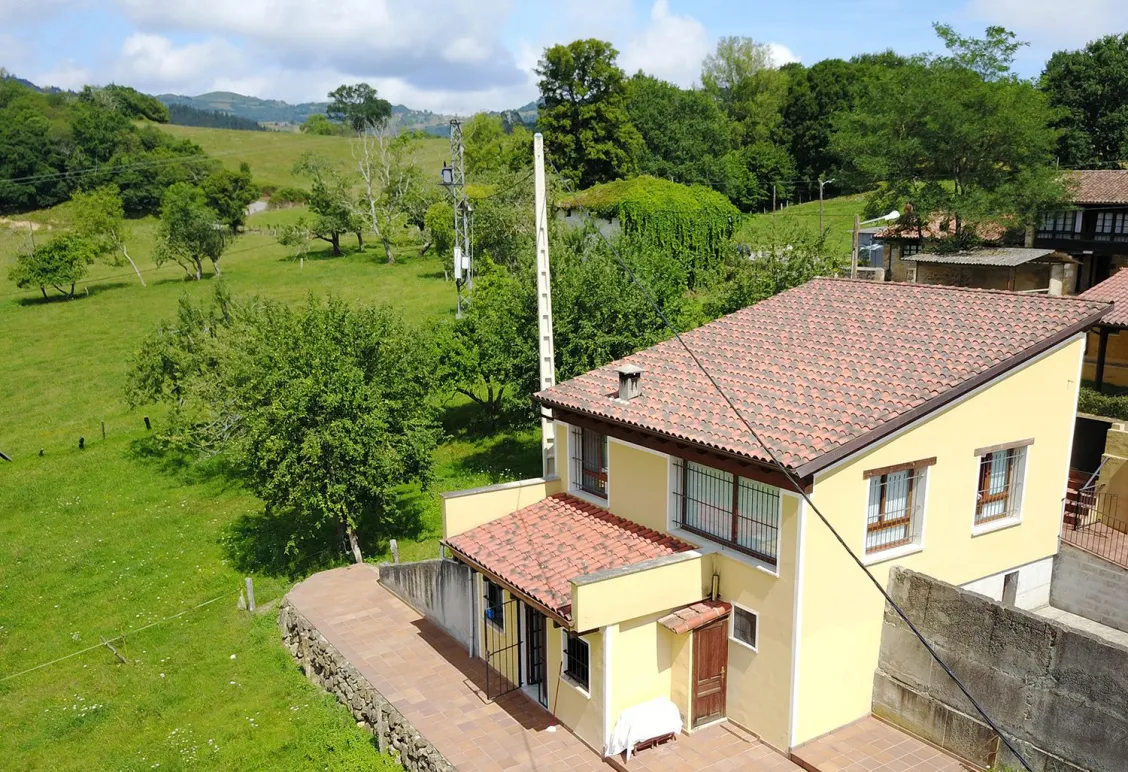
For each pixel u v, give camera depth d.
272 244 85.81
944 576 15.65
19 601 24.97
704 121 86.69
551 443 20.30
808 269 29.56
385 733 16.22
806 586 13.48
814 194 86.69
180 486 33.72
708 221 49.91
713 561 15.08
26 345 54.72
